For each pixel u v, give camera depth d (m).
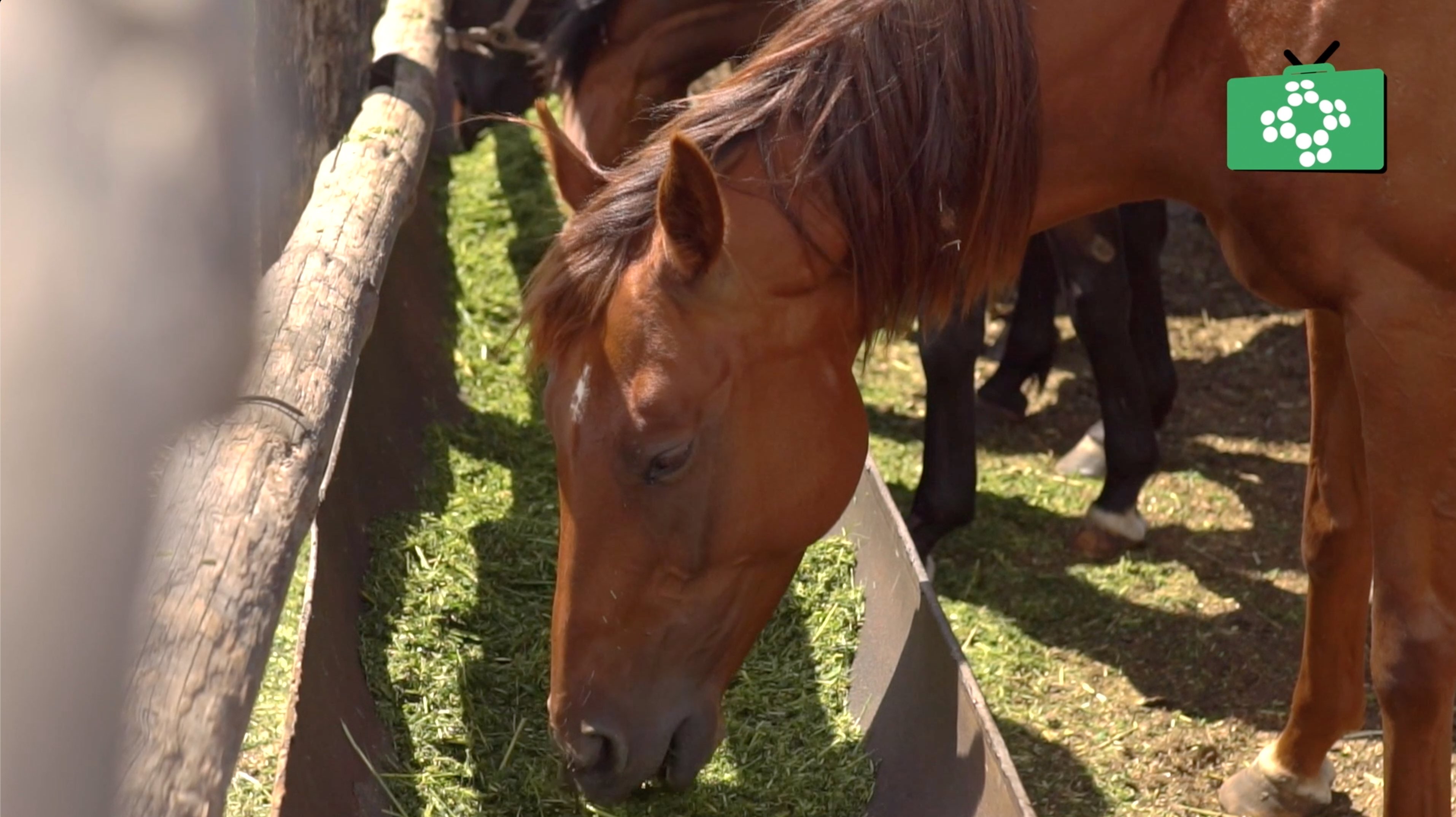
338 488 2.59
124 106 0.61
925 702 2.26
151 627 1.20
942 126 1.81
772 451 1.81
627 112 3.52
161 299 0.63
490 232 4.51
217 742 1.16
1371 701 2.93
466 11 3.99
